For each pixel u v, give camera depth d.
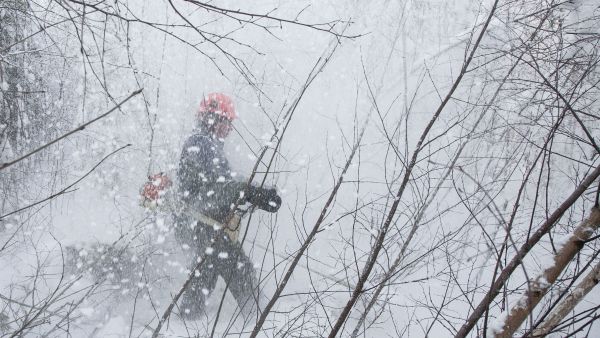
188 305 3.51
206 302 3.55
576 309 2.93
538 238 1.99
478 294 3.45
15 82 4.00
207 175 3.48
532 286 1.93
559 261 1.95
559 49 3.03
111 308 3.43
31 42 4.04
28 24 3.98
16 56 3.91
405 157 2.78
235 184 3.40
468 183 4.01
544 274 1.94
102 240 3.80
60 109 4.48
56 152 4.43
